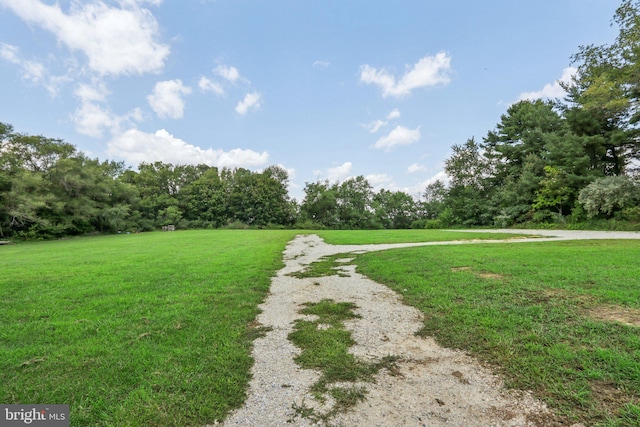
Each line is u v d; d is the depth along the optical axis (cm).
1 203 2706
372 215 6334
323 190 6091
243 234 2694
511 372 281
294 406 246
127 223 3997
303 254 1258
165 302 540
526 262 762
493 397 249
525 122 3175
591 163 2478
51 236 2962
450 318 422
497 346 331
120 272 822
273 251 1305
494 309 440
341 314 476
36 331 407
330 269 883
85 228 3572
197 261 1016
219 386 273
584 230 2134
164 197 5003
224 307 510
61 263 1023
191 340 374
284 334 400
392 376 289
